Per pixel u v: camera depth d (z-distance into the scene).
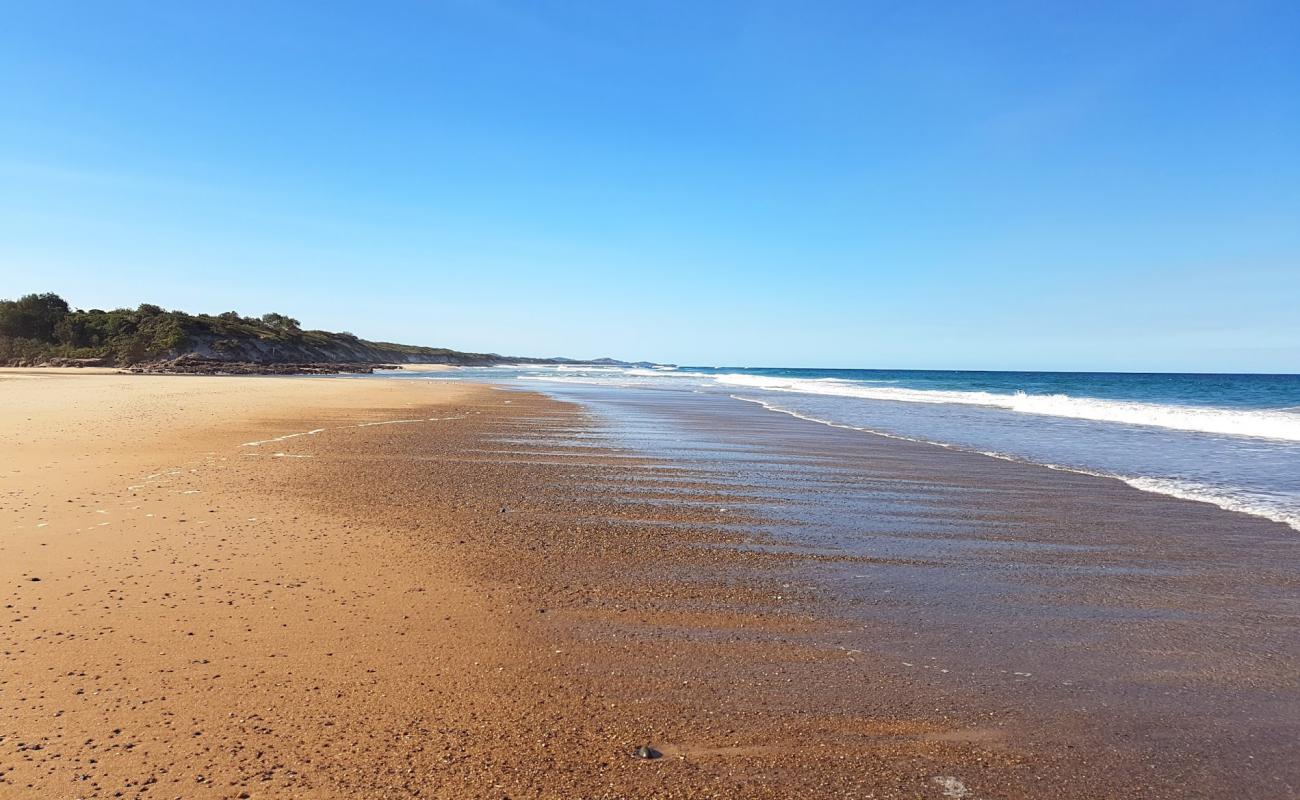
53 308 85.81
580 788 3.38
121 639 4.90
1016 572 7.01
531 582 6.43
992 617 5.78
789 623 5.58
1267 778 3.58
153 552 6.91
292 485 10.55
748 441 17.72
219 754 3.57
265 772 3.43
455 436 17.73
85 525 7.79
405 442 16.20
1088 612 5.92
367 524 8.34
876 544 8.02
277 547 7.23
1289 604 6.15
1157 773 3.62
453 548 7.45
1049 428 21.44
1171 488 11.54
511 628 5.34
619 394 41.81
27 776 3.34
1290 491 11.30
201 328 91.75
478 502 9.80
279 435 16.64
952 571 7.02
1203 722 4.14
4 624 5.10
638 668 4.71
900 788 3.45
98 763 3.46
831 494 10.88
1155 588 6.55
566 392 43.56
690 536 8.23
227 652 4.75
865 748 3.80
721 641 5.20
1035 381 85.00
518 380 67.38
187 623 5.21
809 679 4.60
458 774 3.46
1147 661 4.96
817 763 3.65
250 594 5.86
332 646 4.90
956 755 3.75
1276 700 4.41
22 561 6.52
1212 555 7.65
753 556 7.45
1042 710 4.25
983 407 31.41
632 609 5.82
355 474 11.68
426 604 5.78
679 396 40.06
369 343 154.50
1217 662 4.96
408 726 3.89
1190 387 64.75
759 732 3.94
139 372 66.69
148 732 3.75
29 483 9.86
